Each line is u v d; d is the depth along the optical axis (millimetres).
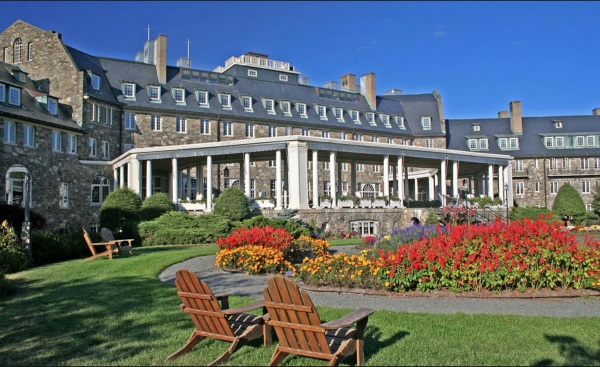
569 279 11344
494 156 41938
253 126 52688
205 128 49656
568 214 51750
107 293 11055
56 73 41188
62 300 10461
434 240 12398
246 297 10555
